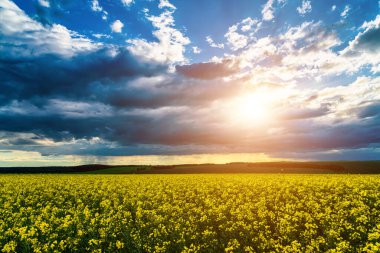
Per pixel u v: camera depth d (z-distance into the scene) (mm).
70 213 18359
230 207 18203
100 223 14445
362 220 13461
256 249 12000
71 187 30203
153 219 15453
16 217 16219
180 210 16984
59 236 13594
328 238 12086
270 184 28359
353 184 25609
